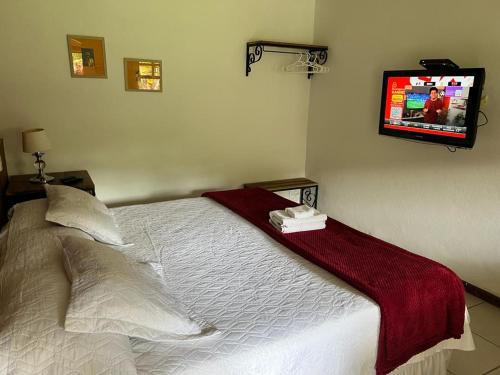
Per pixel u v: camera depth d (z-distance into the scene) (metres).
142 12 3.37
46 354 1.03
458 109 2.73
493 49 2.65
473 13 2.75
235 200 2.98
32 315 1.12
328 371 1.54
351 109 3.92
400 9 3.30
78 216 1.96
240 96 4.04
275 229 2.38
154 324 1.29
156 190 3.82
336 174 4.21
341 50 3.96
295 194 4.60
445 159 3.03
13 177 3.08
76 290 1.23
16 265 1.48
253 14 3.89
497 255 2.74
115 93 3.42
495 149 2.68
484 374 2.11
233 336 1.42
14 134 3.13
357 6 3.71
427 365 1.93
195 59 3.70
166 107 3.67
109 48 3.31
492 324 2.55
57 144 3.30
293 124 4.46
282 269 1.94
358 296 1.71
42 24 3.04
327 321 1.54
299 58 4.27
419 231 3.32
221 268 1.93
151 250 2.10
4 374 0.98
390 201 3.58
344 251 2.11
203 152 3.97
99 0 3.18
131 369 1.10
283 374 1.42
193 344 1.36
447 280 1.88
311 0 4.19
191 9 3.57
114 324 1.19
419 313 1.76
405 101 3.14
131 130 3.56
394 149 3.48
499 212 2.70
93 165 3.48
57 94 3.21
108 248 1.62
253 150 4.27
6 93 3.04
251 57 3.99
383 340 1.67
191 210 2.80
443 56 3.00
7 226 2.00
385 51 3.49
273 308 1.60
